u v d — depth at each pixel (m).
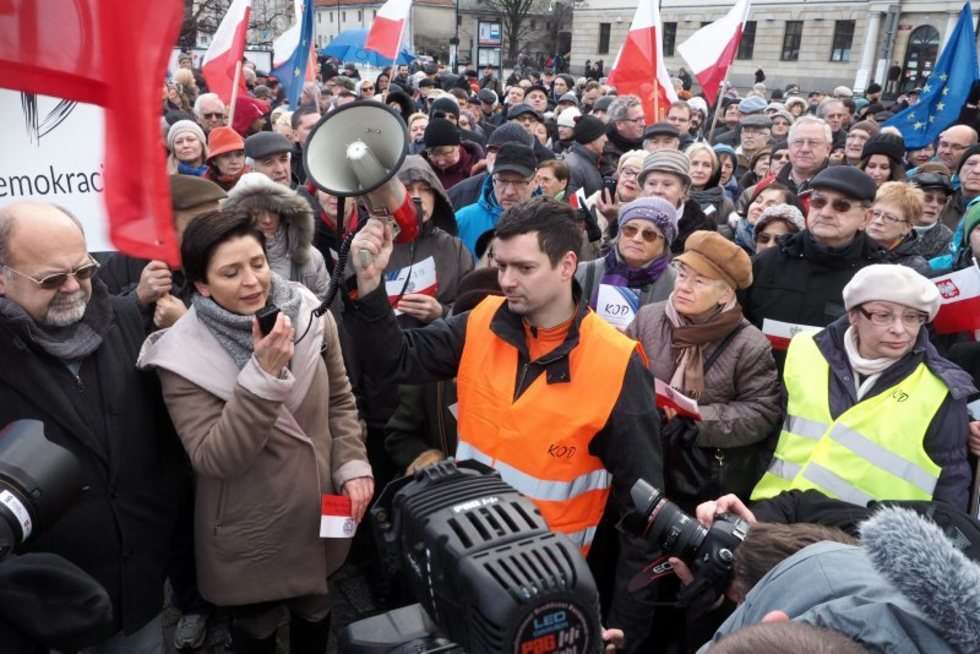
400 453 2.73
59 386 1.92
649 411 1.94
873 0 33.09
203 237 2.00
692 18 38.22
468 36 52.03
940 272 3.37
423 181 3.39
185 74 10.41
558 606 0.98
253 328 1.92
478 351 2.04
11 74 1.45
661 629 2.43
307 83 8.23
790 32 36.19
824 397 2.36
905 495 2.17
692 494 2.49
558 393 1.91
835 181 3.05
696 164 5.31
